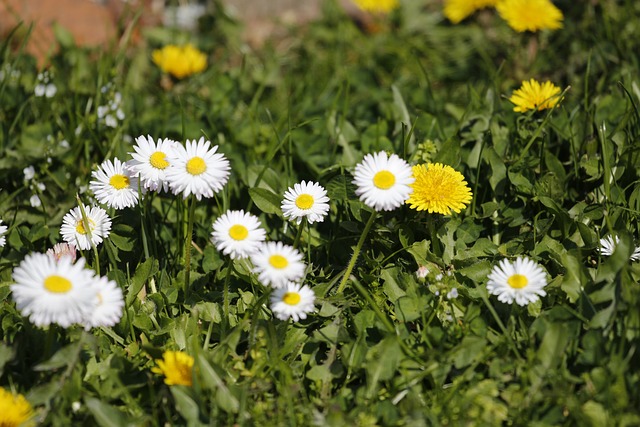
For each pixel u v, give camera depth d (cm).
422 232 86
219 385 78
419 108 98
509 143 91
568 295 81
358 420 77
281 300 79
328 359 80
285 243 88
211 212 91
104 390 79
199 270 87
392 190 79
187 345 81
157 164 81
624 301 79
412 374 79
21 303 75
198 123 96
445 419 78
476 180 87
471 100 95
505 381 79
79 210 83
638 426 76
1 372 79
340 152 94
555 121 92
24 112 98
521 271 79
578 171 89
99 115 96
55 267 76
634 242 83
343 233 88
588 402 77
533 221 87
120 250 86
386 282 83
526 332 80
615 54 100
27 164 92
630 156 87
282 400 78
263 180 90
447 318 81
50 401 78
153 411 78
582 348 79
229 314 83
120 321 82
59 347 80
